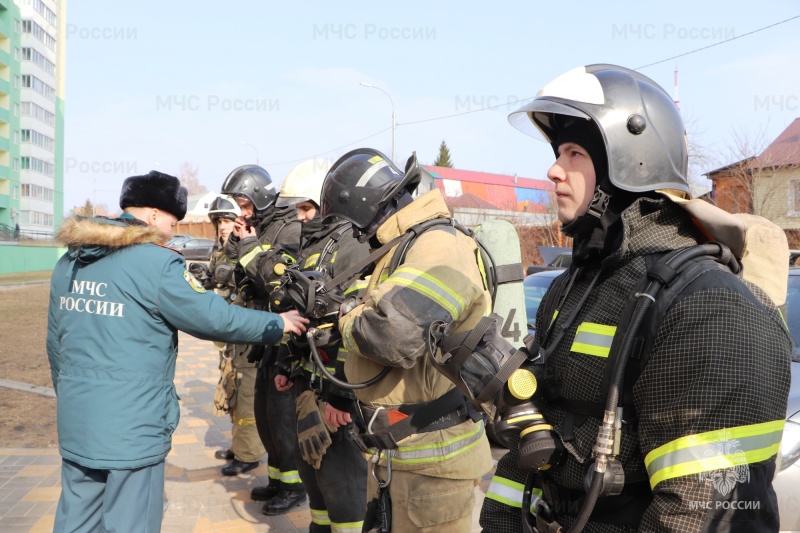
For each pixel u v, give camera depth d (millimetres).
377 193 2443
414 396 2154
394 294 2049
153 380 2559
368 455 2385
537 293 6105
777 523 1185
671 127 1476
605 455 1264
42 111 44781
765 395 1173
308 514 3973
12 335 9633
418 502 2141
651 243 1381
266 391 4020
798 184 19953
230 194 4414
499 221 3633
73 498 2559
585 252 1517
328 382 2795
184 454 5070
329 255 3127
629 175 1421
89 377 2484
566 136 1543
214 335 2598
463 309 2156
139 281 2498
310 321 2584
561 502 1466
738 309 1205
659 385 1243
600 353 1367
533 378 1429
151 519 2564
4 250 23406
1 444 4930
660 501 1194
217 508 4051
